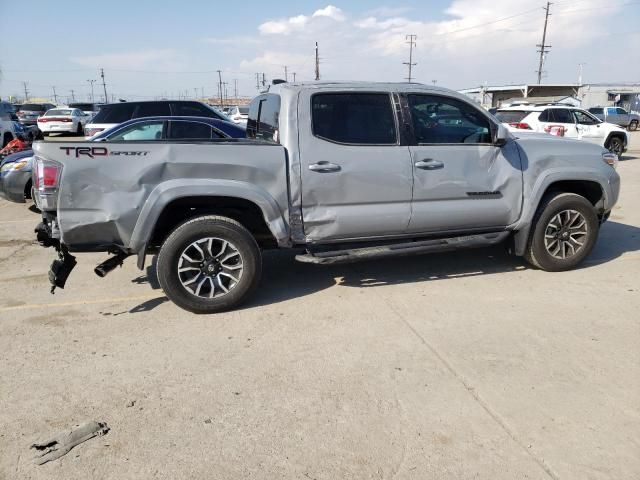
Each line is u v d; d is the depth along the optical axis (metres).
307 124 4.43
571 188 5.61
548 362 3.54
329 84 4.57
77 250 4.11
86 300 4.79
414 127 4.74
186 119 9.30
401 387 3.26
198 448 2.71
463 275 5.36
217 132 9.35
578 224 5.39
